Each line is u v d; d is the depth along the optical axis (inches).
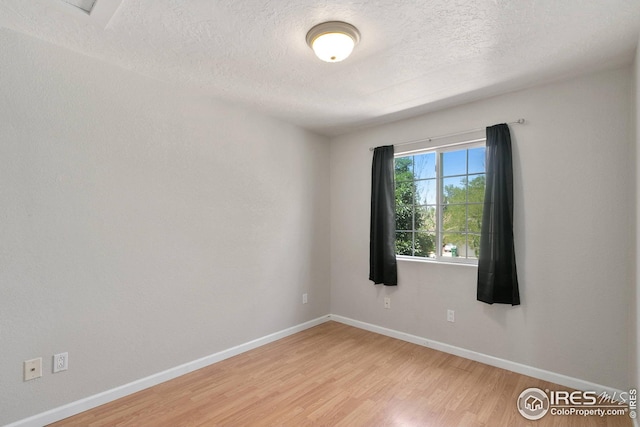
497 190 104.8
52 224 78.6
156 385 95.7
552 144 97.3
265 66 88.1
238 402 87.0
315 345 126.3
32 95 75.6
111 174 88.4
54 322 78.7
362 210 146.6
